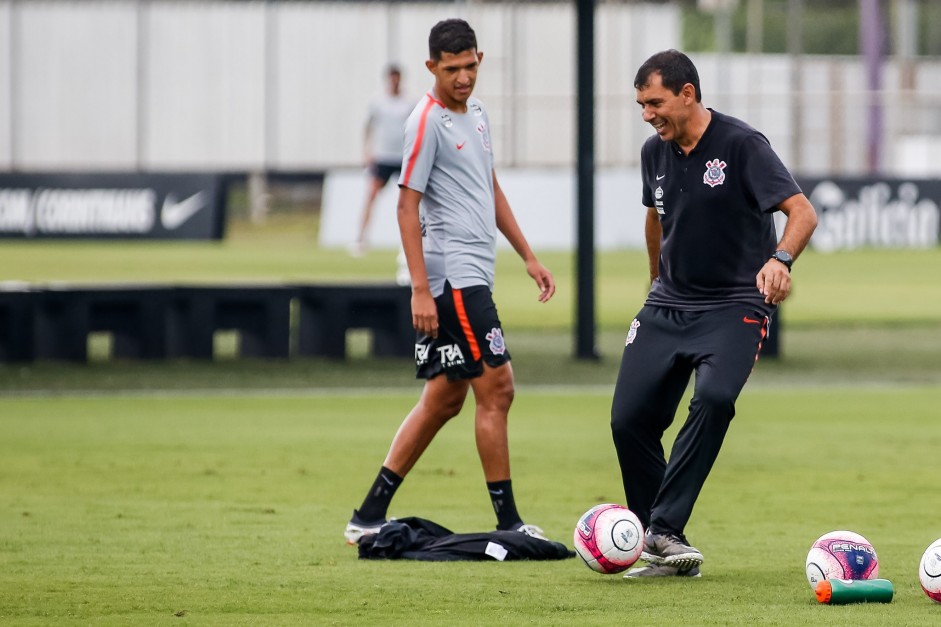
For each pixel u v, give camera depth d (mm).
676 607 18656
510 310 70625
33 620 17797
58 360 50531
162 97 144000
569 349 56594
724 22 139875
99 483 29250
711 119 21062
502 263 99625
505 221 24234
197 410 40750
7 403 41812
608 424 38750
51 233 112062
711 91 146000
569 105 137625
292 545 23219
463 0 70125
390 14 145625
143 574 20781
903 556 22500
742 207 21000
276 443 34875
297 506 26906
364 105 145875
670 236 21516
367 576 20750
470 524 25094
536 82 139875
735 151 20875
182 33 143875
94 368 49594
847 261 101562
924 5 185250
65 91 142875
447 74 22969
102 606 18625
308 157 145875
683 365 21594
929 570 18734
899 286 84000
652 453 21734
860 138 142750
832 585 18750
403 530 22312
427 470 31234
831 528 25125
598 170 116000
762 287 20000
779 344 54062
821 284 85062
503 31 130625
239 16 144375
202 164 144875
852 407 42094
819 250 111875
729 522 25703
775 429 37781
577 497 28281
